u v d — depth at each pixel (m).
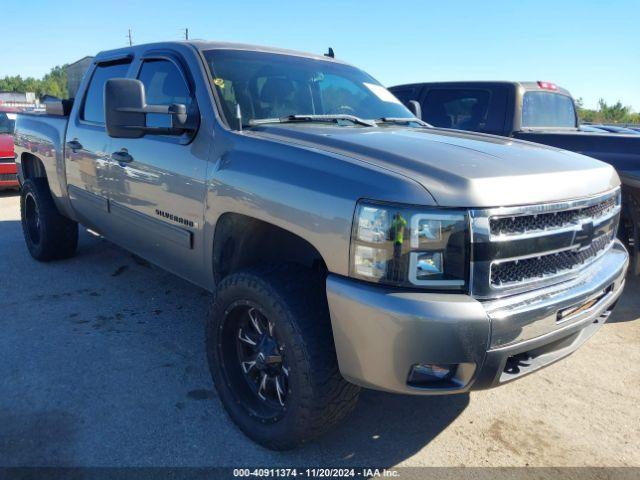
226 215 2.96
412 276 2.18
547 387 3.47
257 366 2.80
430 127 3.82
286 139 2.83
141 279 5.18
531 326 2.30
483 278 2.20
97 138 4.22
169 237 3.45
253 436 2.77
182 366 3.55
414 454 2.78
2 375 3.37
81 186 4.56
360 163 2.42
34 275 5.23
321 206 2.38
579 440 2.93
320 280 2.62
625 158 4.98
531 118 6.43
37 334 3.95
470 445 2.87
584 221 2.59
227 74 3.43
